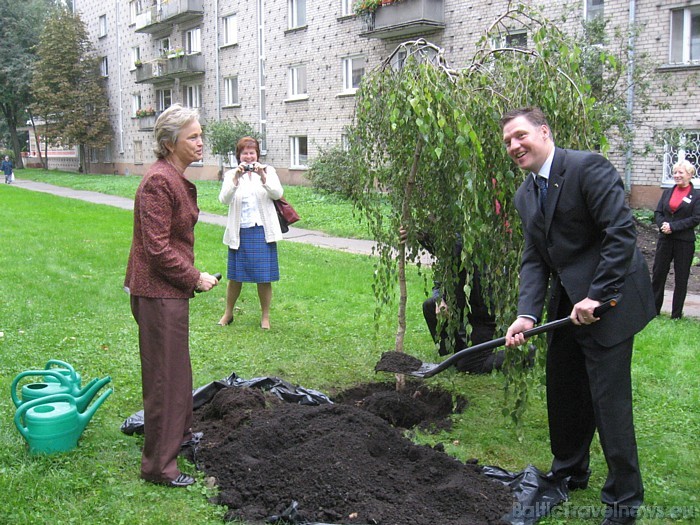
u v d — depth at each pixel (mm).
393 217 4848
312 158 24906
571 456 3496
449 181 4207
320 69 25500
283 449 3691
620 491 3125
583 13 16344
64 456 3656
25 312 7012
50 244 12109
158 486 3402
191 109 3428
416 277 9391
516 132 3156
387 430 3863
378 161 4789
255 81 29344
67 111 42000
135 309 3439
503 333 4141
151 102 38938
